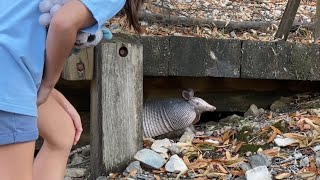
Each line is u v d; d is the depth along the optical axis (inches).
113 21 124.9
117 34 84.5
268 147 79.1
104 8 42.5
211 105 99.0
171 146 80.7
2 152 42.1
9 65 41.6
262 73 96.0
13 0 43.4
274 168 72.9
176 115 89.1
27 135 42.4
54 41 41.8
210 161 76.9
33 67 42.4
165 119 89.5
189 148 81.5
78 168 84.4
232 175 73.4
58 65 43.2
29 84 42.3
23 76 41.9
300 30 141.6
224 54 93.7
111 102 76.7
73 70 77.9
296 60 97.8
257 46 95.3
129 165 76.3
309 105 99.8
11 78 41.5
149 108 91.0
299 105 102.4
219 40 93.3
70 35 41.5
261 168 70.6
